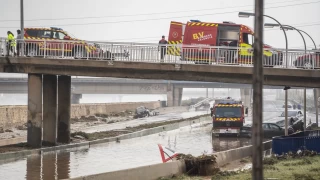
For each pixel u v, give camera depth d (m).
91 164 36.09
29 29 50.09
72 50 44.53
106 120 89.31
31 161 37.22
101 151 44.69
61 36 50.47
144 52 42.88
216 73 42.28
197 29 49.88
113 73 43.91
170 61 42.50
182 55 43.12
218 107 60.47
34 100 43.88
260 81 13.98
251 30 49.81
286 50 41.28
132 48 43.06
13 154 38.91
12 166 34.53
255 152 13.91
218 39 49.78
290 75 40.84
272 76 41.53
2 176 30.33
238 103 60.66
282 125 59.03
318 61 41.09
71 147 46.34
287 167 29.03
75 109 89.12
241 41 49.56
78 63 43.38
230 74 42.16
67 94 47.75
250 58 42.56
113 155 41.84
